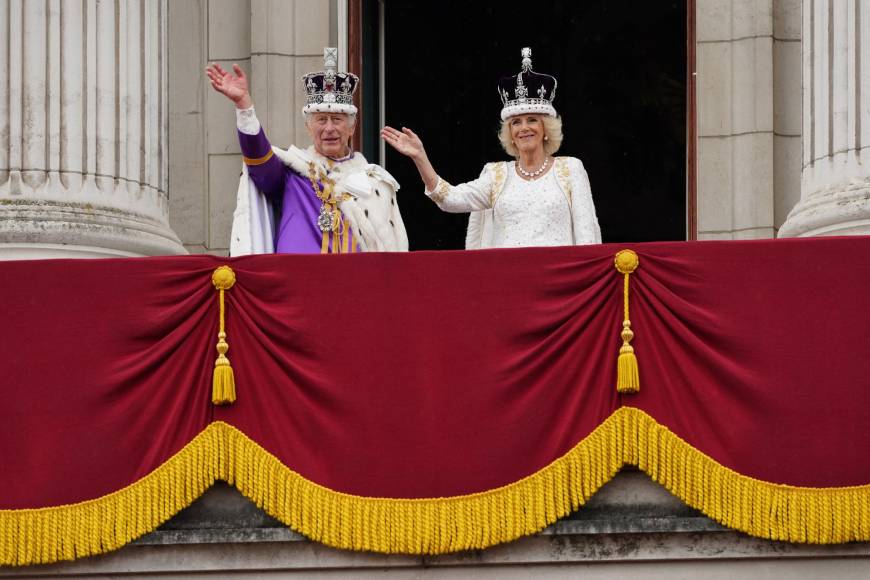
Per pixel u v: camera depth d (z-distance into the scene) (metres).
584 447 41.62
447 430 41.91
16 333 42.72
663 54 62.09
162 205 49.12
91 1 47.75
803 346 41.62
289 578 42.00
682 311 41.84
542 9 62.84
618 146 62.00
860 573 41.44
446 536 41.53
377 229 46.38
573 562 41.66
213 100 57.91
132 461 42.31
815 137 47.75
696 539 41.50
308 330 42.41
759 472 41.31
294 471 41.97
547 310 42.09
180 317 42.66
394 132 46.06
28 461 42.34
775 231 56.19
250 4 58.06
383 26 60.84
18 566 42.31
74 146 47.03
